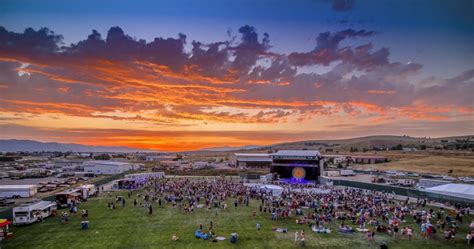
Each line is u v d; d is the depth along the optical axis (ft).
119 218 169.37
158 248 118.62
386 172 445.78
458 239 127.54
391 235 133.90
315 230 140.05
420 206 196.95
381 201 206.90
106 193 263.29
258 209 192.85
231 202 217.36
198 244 123.13
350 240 127.65
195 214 179.01
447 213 174.81
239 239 129.70
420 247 117.70
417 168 497.46
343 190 267.80
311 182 371.56
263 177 374.84
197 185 289.74
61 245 122.93
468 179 342.85
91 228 148.46
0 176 408.67
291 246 120.16
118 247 120.06
